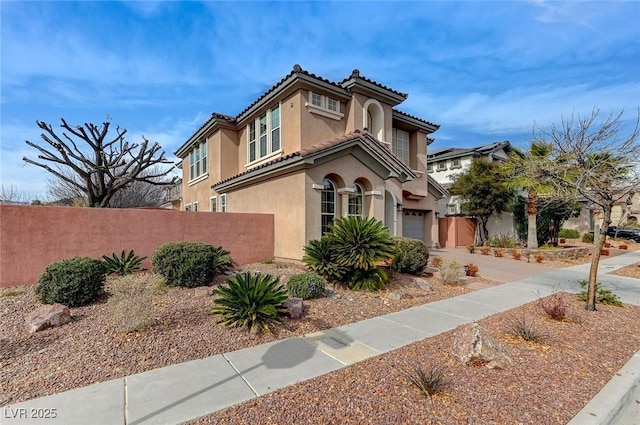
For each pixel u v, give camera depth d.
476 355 5.21
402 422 3.79
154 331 6.40
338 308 8.29
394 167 15.01
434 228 22.67
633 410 4.37
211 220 12.94
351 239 10.02
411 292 10.13
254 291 6.86
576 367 5.22
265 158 17.17
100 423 3.78
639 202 29.84
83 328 6.54
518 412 4.01
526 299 9.77
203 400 4.25
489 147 30.78
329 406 4.11
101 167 17.14
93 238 10.76
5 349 5.66
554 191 10.46
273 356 5.61
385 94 17.23
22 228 9.65
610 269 16.27
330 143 13.56
